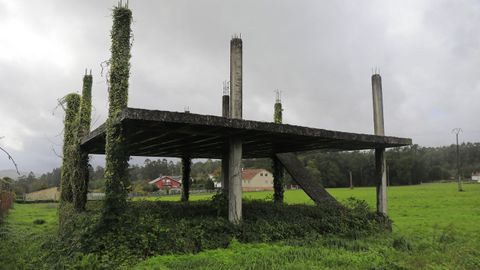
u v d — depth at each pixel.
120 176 8.60
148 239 8.23
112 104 8.80
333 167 82.94
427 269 7.76
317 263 7.93
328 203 13.95
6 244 10.85
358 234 11.51
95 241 7.95
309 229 11.12
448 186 71.75
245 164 86.62
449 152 124.00
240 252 8.39
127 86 9.00
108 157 8.61
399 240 10.44
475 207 26.27
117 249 7.79
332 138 11.11
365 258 8.38
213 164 96.81
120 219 8.31
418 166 93.50
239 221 10.05
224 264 7.45
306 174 16.59
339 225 11.87
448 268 7.91
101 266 7.14
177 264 7.34
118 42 9.11
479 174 106.00
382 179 13.98
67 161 14.04
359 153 92.69
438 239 11.52
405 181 91.75
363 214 12.96
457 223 16.73
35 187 63.53
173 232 8.80
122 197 8.54
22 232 14.25
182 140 11.55
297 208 13.14
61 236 9.69
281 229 10.52
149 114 7.66
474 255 9.27
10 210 27.92
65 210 12.32
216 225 9.60
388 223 13.41
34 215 23.86
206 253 8.23
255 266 7.41
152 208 12.01
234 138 10.27
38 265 8.26
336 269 7.49
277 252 8.51
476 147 121.31
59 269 7.48
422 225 16.22
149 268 7.00
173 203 15.30
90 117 14.27
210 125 8.45
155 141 11.82
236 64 10.94
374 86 14.55
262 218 11.02
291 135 10.30
